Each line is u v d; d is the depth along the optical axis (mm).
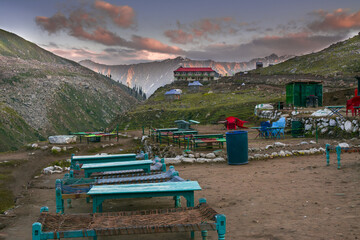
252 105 66000
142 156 12531
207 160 14570
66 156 24781
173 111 88500
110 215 4543
